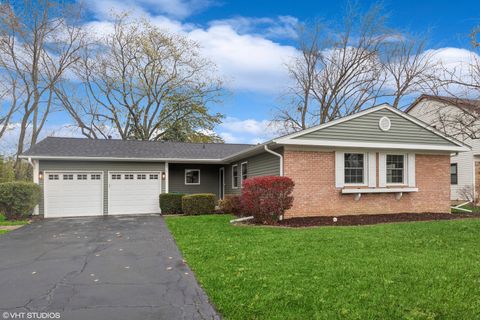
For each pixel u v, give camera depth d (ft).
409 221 38.81
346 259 20.47
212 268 19.13
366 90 93.04
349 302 13.96
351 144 42.19
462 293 14.80
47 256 23.15
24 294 15.52
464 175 69.00
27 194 45.60
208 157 59.72
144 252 24.11
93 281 17.40
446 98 38.37
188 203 50.16
